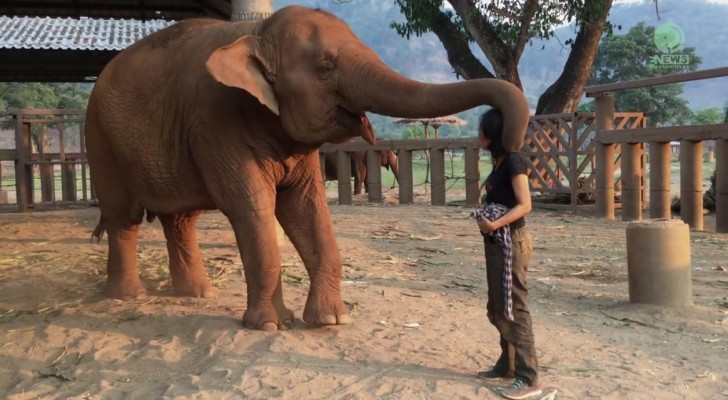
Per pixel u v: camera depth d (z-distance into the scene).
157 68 5.88
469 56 20.12
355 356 4.86
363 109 4.75
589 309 6.43
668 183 12.36
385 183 28.97
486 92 4.09
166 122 5.71
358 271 7.98
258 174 5.23
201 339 5.21
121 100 6.01
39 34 17.39
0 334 5.52
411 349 5.02
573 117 14.27
